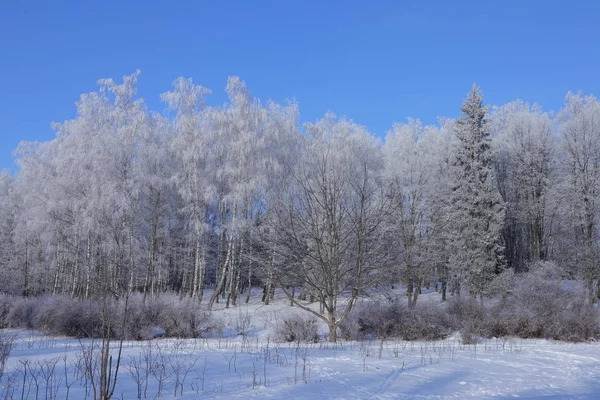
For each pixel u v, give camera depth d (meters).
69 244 34.53
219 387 8.68
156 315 21.61
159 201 35.09
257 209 35.00
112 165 32.62
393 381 9.56
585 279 29.81
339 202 19.00
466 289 33.25
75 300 23.80
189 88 37.50
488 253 32.31
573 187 34.53
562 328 20.41
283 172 34.09
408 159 36.12
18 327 26.56
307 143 37.97
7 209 47.50
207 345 16.27
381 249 19.80
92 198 30.53
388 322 20.92
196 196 34.47
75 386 8.77
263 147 34.69
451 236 33.31
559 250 38.69
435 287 41.75
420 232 33.38
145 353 12.84
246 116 35.50
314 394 8.12
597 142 35.34
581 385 9.85
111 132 35.09
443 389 8.99
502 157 43.72
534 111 46.56
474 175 33.72
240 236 33.59
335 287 19.11
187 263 41.16
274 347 16.12
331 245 18.56
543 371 11.59
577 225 35.31
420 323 20.78
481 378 10.32
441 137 40.12
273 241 19.30
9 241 46.72
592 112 36.09
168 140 38.59
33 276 42.91
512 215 41.25
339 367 11.20
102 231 27.95
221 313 30.28
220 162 36.59
